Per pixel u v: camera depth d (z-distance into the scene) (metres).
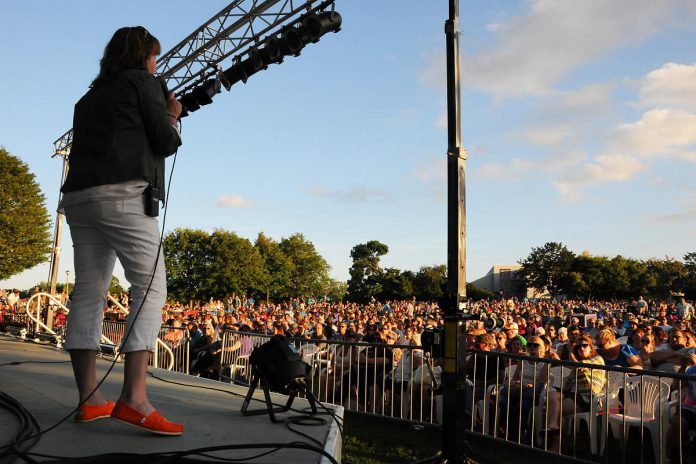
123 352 2.30
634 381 6.43
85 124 2.32
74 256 2.46
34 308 11.68
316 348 8.91
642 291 92.38
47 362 4.43
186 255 68.25
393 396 7.68
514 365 7.36
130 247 2.32
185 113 9.76
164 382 3.87
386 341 10.22
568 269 98.81
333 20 8.38
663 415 5.99
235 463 1.97
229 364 9.60
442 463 4.22
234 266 67.75
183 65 10.20
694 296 89.56
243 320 15.94
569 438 6.35
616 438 6.27
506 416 6.84
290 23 8.63
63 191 2.36
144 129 2.34
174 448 2.12
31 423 2.26
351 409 8.28
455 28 4.48
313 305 36.56
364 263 109.62
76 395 2.96
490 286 120.88
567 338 11.45
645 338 8.66
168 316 20.23
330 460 2.14
